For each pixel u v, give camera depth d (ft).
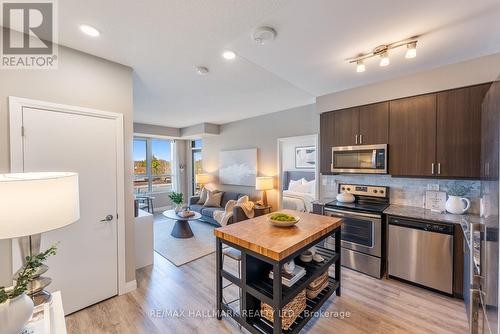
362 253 9.12
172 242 13.07
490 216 3.85
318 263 6.73
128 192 7.95
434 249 7.59
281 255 4.80
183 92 11.18
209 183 21.09
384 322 6.35
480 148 7.27
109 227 7.44
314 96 11.93
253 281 5.81
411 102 8.66
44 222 3.39
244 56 7.23
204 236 14.17
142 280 8.80
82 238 6.88
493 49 6.76
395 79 8.91
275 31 5.84
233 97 12.13
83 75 6.89
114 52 6.98
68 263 6.64
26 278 3.24
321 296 6.67
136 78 9.25
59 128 6.42
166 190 23.13
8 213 3.12
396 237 8.41
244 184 17.72
